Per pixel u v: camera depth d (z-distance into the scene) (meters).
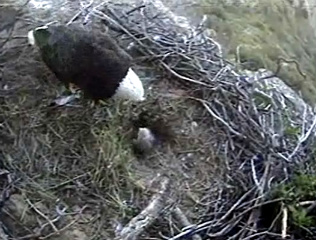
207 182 2.11
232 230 1.95
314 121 2.27
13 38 2.24
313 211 2.02
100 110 2.17
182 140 2.21
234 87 2.27
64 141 2.10
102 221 1.97
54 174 2.04
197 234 1.92
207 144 2.19
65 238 1.92
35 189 1.98
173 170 2.13
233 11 3.12
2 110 2.11
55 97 2.17
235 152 2.16
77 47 2.10
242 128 2.19
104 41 2.13
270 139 2.15
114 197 2.03
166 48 2.35
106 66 2.10
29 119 2.11
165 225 1.96
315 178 2.08
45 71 2.20
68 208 1.98
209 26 2.97
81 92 2.17
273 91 2.42
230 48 2.90
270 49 3.01
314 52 3.16
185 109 2.26
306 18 3.30
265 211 2.02
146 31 2.39
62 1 2.44
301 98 2.60
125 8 2.50
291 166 2.11
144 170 2.12
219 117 2.22
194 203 2.06
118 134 2.16
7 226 1.91
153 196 2.04
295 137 2.24
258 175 2.10
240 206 1.98
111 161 2.08
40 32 2.13
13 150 2.04
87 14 2.37
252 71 2.67
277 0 3.28
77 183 2.03
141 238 1.93
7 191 1.94
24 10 2.35
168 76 2.32
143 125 2.21
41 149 2.07
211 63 2.35
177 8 2.97
